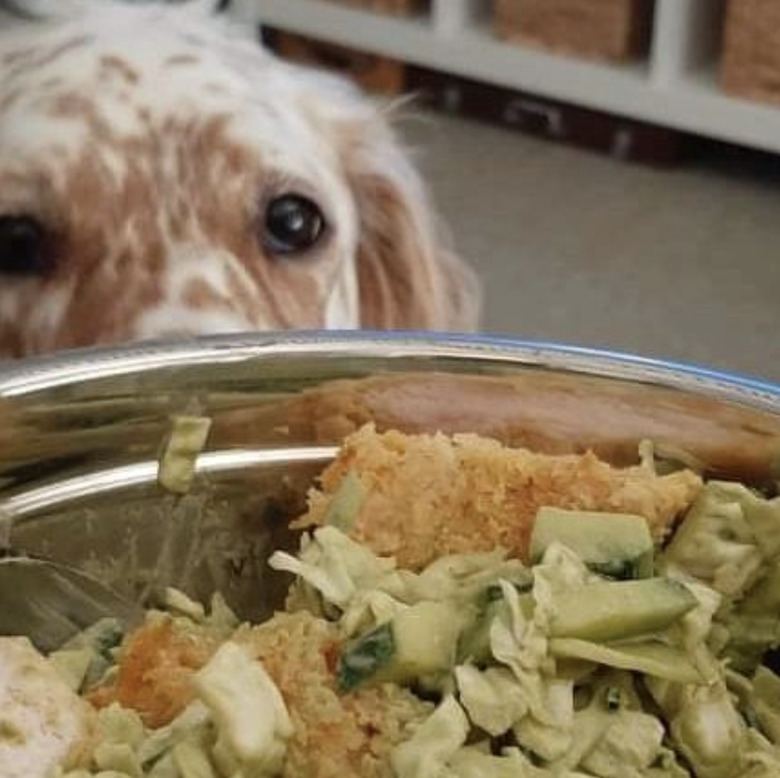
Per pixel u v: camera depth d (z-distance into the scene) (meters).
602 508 0.31
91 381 0.32
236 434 0.34
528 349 0.33
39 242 0.54
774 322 1.10
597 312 1.10
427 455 0.32
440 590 0.30
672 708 0.28
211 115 0.56
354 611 0.29
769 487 0.32
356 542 0.31
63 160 0.54
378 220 0.67
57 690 0.29
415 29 1.37
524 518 0.31
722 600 0.30
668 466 0.33
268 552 0.34
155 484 0.34
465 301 0.72
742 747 0.28
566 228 1.21
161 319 0.53
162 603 0.34
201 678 0.27
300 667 0.28
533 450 0.33
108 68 0.56
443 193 1.25
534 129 1.35
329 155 0.63
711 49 1.31
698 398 0.32
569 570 0.29
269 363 0.33
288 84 0.62
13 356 0.55
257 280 0.56
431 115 1.38
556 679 0.28
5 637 0.31
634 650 0.28
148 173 0.55
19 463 0.33
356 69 1.41
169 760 0.27
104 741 0.28
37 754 0.28
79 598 0.33
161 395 0.33
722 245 1.20
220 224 0.56
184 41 0.59
